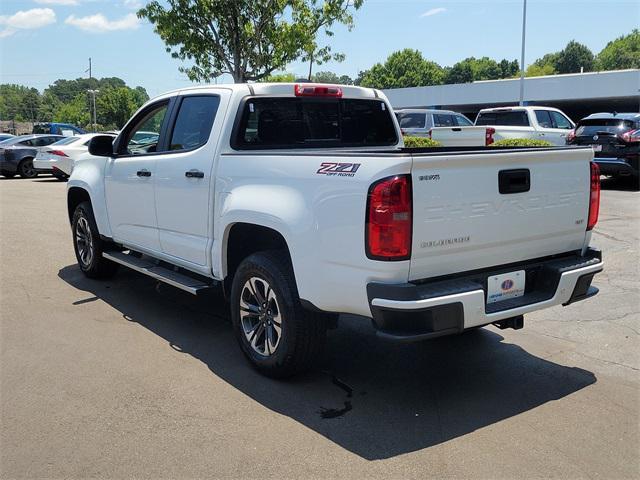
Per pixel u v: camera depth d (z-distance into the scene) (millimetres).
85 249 6754
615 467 3088
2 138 28531
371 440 3357
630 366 4418
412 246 3264
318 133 5047
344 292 3498
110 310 5684
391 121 5559
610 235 8758
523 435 3416
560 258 4145
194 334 5059
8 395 3883
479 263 3645
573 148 3982
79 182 6457
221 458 3170
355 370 4363
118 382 4094
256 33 16281
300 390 4004
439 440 3363
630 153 13359
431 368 4406
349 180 3396
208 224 4574
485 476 3006
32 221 10805
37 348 4695
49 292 6266
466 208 3447
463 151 3871
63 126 34344
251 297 4281
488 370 4363
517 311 3646
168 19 15906
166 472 3043
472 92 44656
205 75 17344
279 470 3061
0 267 7324
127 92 90750
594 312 5602
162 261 5566
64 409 3697
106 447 3273
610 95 38531
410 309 3203
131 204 5605
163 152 5203
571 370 4359
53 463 3119
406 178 3205
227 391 3971
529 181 3725
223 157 4418
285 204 3805
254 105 4637
